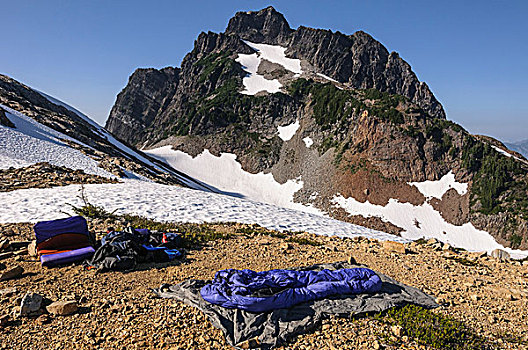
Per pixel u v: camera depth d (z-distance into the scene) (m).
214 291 7.78
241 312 7.36
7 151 32.81
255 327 6.99
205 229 17.30
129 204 22.25
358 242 16.56
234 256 12.18
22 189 22.44
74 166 34.44
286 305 7.62
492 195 106.12
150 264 10.60
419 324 7.66
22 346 6.10
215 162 151.88
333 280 8.84
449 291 10.19
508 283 11.36
